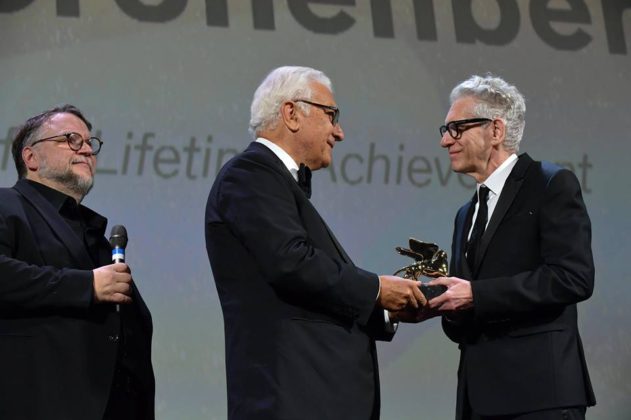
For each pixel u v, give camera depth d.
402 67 11.28
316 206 10.73
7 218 5.69
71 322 5.56
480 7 11.66
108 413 5.75
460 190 11.13
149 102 10.63
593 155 11.55
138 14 10.78
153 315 10.20
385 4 11.39
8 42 10.47
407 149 11.10
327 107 5.61
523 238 5.76
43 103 10.42
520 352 5.63
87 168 6.16
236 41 10.97
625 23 12.02
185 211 10.49
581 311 11.12
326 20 11.20
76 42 10.60
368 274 5.27
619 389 10.99
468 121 6.04
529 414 5.54
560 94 11.62
